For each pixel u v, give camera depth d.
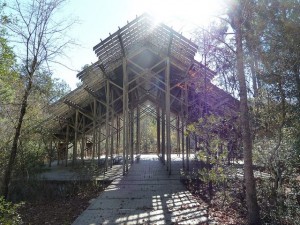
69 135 20.69
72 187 10.88
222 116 8.55
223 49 7.90
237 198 7.67
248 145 6.00
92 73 12.72
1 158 10.08
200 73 9.90
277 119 6.78
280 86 6.52
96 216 6.65
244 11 6.21
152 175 12.51
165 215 6.64
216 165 7.55
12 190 10.23
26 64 7.95
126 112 12.94
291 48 6.27
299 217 5.85
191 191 9.50
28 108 8.78
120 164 17.86
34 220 7.68
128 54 12.96
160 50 12.93
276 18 6.49
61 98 13.70
